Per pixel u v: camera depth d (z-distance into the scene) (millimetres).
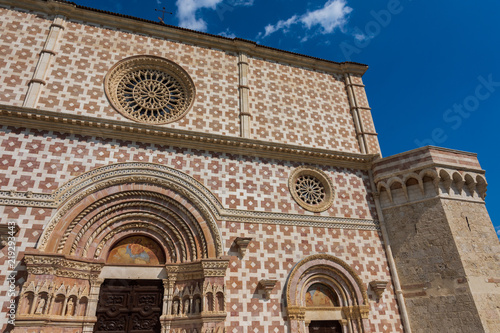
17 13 18281
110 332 14297
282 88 22516
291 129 21312
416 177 19875
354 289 17688
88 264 14617
